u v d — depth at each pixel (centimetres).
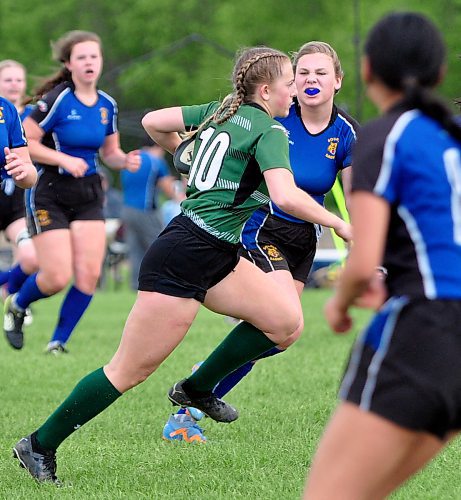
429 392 1035
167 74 11769
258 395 2489
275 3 11519
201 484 1688
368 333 1080
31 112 2917
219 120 1669
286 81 1684
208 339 3584
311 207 1546
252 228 2081
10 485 1712
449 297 1055
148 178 5756
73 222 3028
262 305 1733
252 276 1730
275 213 2089
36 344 3509
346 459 1058
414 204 1061
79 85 2977
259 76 1664
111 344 3491
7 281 3409
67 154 2991
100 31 12369
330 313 1107
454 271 1059
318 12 11469
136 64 11894
